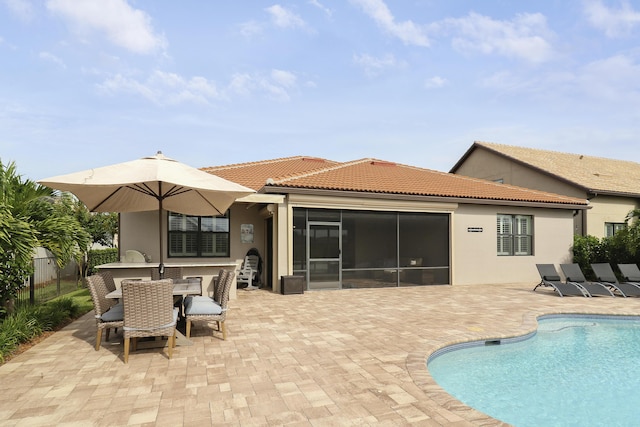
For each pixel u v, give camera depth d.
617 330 9.34
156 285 5.77
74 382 4.96
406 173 18.78
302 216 13.54
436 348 6.56
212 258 14.71
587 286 13.10
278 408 4.22
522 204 16.45
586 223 19.36
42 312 8.00
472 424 3.88
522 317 9.09
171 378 5.10
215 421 3.94
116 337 7.17
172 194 7.65
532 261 17.11
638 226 16.72
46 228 7.38
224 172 17.25
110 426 3.84
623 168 25.62
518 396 5.52
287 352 6.24
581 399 5.42
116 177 5.99
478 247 16.11
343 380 5.03
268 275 15.13
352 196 13.85
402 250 14.88
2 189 7.40
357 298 11.91
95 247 22.25
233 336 7.24
